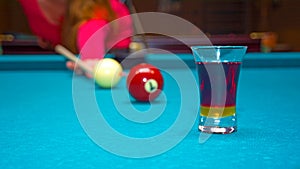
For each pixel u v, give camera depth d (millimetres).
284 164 555
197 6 3658
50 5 1895
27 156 597
